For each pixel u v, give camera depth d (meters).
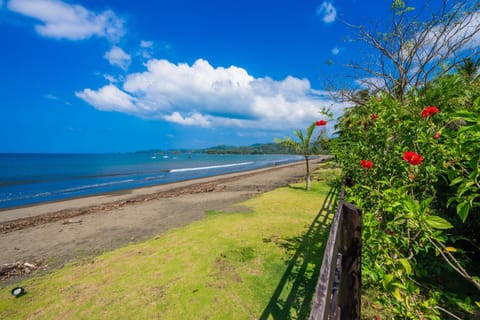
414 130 1.86
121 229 5.82
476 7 3.78
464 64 4.05
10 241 5.32
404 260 1.27
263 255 3.62
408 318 1.42
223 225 5.28
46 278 3.43
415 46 4.52
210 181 17.02
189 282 3.00
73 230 5.98
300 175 17.84
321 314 0.73
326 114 3.58
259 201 7.78
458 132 1.08
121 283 3.09
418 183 1.87
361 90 6.21
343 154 3.97
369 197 2.23
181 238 4.65
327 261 1.00
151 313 2.47
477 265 2.27
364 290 2.29
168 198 10.09
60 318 2.50
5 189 15.32
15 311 2.66
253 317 2.34
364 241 1.66
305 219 5.48
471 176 0.99
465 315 1.85
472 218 2.23
